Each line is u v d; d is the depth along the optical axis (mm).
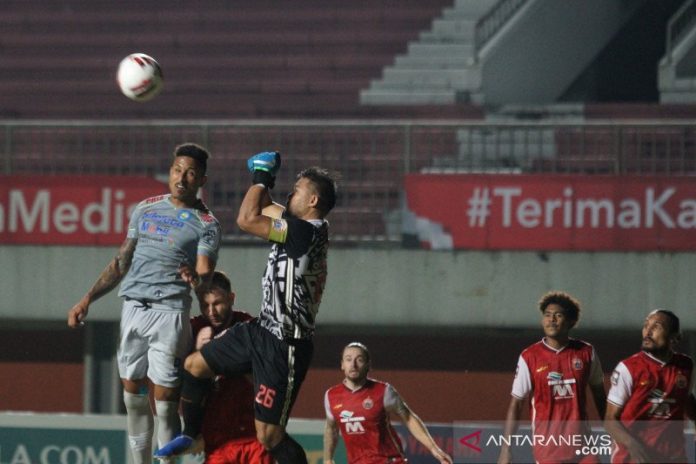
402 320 48344
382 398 28969
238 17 86062
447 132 54531
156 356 23250
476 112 74250
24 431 33250
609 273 47375
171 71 82375
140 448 24500
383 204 55906
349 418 29062
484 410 51156
